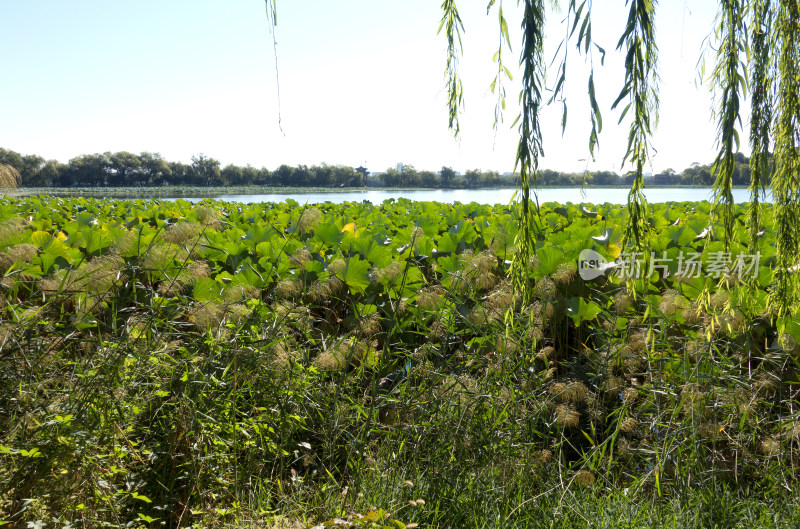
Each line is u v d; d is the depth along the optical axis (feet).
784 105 5.98
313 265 12.98
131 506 8.11
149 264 11.30
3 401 8.39
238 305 11.06
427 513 8.22
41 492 7.14
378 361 11.43
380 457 9.50
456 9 7.56
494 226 17.03
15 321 9.33
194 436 8.59
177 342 10.01
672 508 8.48
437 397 10.10
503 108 6.84
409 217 25.34
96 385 8.22
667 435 9.57
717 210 6.13
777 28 5.98
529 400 10.36
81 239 15.23
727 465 9.63
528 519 8.33
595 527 8.09
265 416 9.48
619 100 5.55
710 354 10.03
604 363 10.84
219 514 8.16
